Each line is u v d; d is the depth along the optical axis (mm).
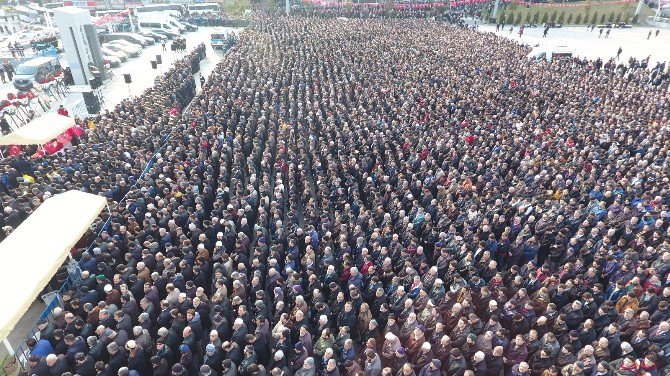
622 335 8742
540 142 18469
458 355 7723
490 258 11141
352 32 44094
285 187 16016
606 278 10422
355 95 25375
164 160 16516
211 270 11438
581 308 9070
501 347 7793
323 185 14570
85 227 11039
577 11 63000
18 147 19266
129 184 15250
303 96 25359
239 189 14531
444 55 34781
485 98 24359
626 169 15602
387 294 9930
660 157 16328
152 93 25266
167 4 70688
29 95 28547
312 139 18812
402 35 43406
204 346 9273
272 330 9453
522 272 10422
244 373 7949
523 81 28047
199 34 59438
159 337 8477
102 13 58938
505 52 36594
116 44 45469
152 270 10844
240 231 12367
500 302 9570
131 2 69625
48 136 18188
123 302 9367
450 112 22875
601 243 10930
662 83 29844
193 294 9766
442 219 12445
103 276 10000
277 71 29188
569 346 7957
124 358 8156
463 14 63406
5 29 63125
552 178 15102
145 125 20531
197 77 37688
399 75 29219
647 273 10062
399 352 7805
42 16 66125
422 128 19766
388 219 12305
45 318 10008
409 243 11523
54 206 11422
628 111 21859
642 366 7547
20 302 8477
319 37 41062
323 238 11414
